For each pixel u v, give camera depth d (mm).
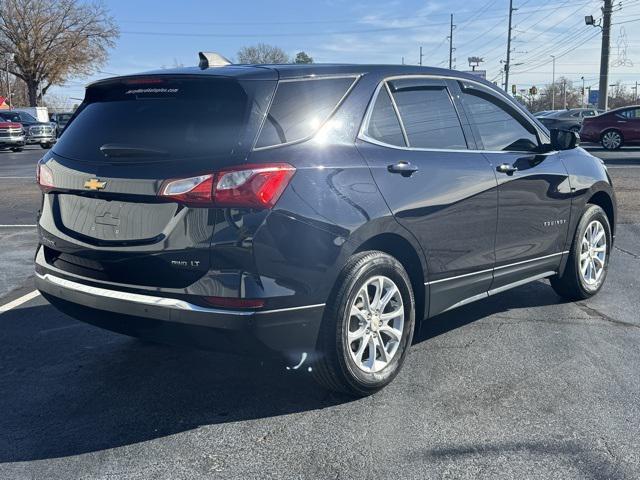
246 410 3742
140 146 3523
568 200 5332
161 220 3371
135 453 3277
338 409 3729
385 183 3797
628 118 22703
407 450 3256
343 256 3553
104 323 3688
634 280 6473
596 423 3521
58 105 84812
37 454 3277
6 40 55094
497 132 4836
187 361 4480
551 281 5750
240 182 3242
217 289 3252
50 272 3926
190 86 3637
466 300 4535
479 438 3371
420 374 4191
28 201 12758
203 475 3066
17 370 4355
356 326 3775
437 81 4477
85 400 3898
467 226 4344
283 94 3564
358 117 3834
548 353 4535
